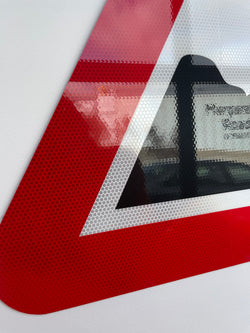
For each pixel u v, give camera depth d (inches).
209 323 61.7
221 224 61.9
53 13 48.8
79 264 52.3
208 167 60.2
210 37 59.5
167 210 57.5
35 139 48.8
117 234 54.4
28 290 49.9
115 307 54.9
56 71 49.4
